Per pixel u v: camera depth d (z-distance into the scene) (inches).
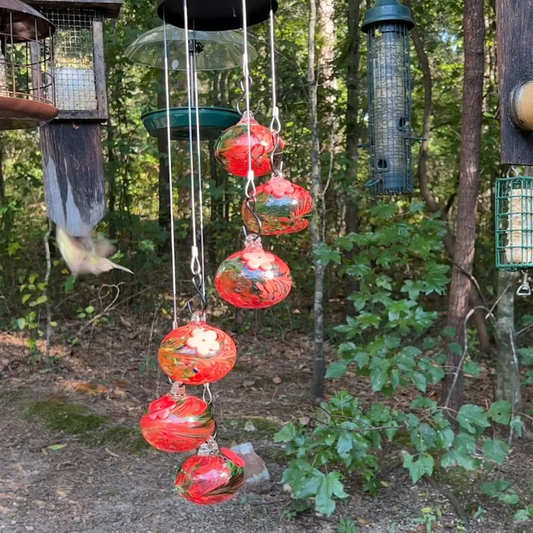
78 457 173.6
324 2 290.2
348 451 128.3
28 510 145.6
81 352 256.7
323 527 139.2
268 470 164.2
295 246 297.6
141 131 309.3
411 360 133.4
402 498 148.6
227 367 66.4
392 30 162.1
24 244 281.3
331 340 292.4
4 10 117.1
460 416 128.0
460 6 267.7
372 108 165.3
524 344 249.6
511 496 133.6
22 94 120.2
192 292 285.1
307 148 271.0
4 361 241.4
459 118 273.4
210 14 82.6
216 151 75.4
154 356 257.8
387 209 151.8
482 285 279.6
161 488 157.5
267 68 257.9
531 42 99.8
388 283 148.5
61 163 138.6
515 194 120.3
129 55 154.3
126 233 287.6
